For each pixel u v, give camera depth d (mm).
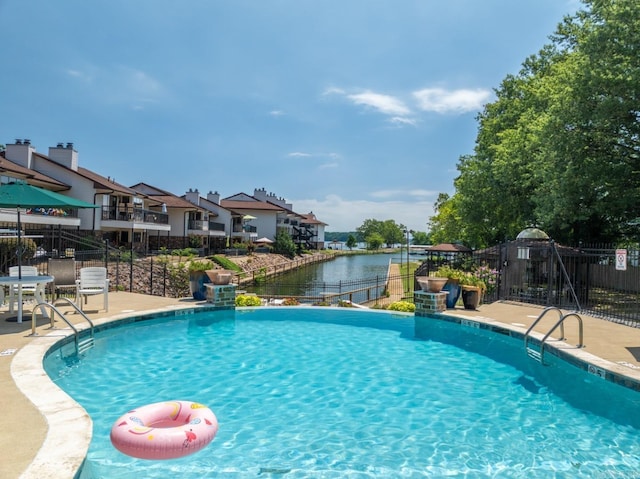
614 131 15234
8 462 2895
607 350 6914
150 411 3850
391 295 21672
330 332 9547
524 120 21156
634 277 16969
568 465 3943
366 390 5941
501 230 27516
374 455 4066
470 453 4152
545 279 15945
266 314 11383
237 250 46688
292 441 4328
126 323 9070
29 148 27734
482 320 9750
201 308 10875
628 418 5082
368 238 121375
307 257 61406
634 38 13336
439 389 6020
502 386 6176
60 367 6496
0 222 20891
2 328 7422
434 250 26078
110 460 3766
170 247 42062
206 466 3756
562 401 5617
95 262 21859
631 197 15469
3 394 4262
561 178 15805
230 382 6148
